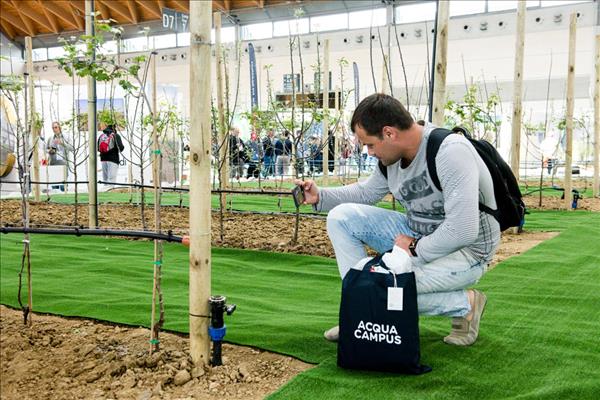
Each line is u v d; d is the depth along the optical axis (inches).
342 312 101.2
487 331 125.1
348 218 114.7
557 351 112.8
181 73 903.1
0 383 100.9
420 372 100.7
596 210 351.9
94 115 247.6
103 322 136.3
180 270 193.6
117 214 340.5
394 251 100.7
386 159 103.8
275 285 173.9
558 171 716.0
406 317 97.7
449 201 97.7
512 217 107.2
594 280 172.4
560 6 684.7
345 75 785.6
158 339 119.1
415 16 793.6
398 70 769.6
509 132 660.1
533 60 703.7
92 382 100.3
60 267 200.1
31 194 488.7
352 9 823.1
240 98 669.3
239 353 113.8
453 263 106.4
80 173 567.8
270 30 888.3
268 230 271.0
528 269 187.6
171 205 370.0
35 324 134.8
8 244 245.3
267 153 620.7
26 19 1011.9
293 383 97.3
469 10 755.4
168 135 513.3
